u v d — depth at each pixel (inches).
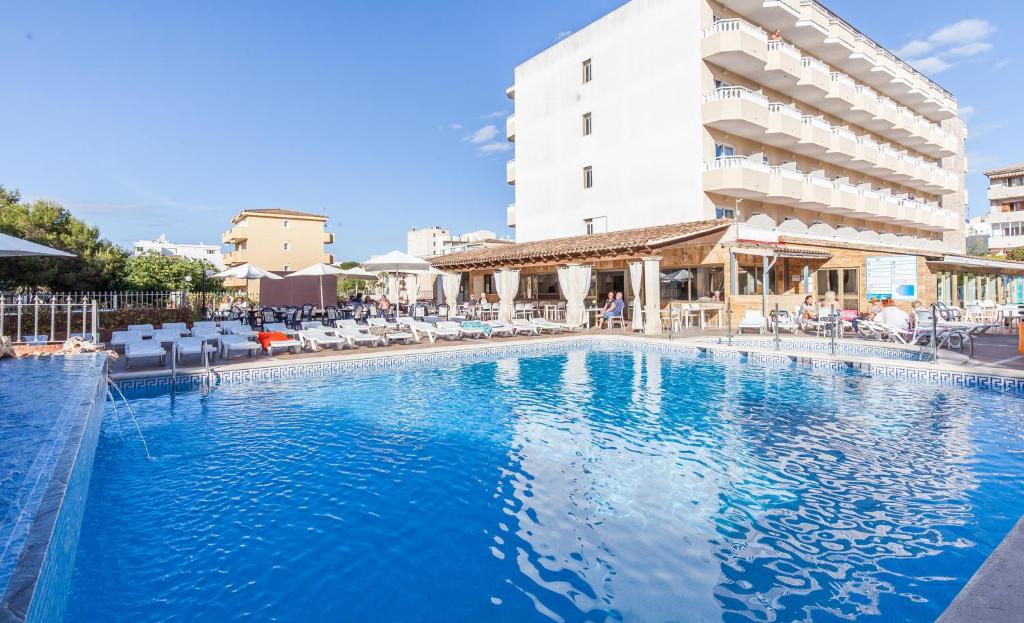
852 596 137.3
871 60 1143.6
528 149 1223.5
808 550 160.9
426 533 174.7
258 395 381.1
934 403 340.5
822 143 1030.4
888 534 169.8
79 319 600.1
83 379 256.8
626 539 169.8
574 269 778.8
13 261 741.9
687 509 190.2
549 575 149.7
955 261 832.3
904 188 1461.6
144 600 138.3
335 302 1254.3
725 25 868.6
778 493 203.5
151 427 299.7
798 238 859.4
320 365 481.7
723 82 920.9
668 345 592.4
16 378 261.0
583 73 1093.1
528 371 473.4
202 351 454.3
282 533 174.9
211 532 175.8
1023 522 122.0
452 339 673.0
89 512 190.1
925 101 1381.6
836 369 459.2
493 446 263.4
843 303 806.5
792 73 947.3
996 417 305.3
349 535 173.5
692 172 892.0
